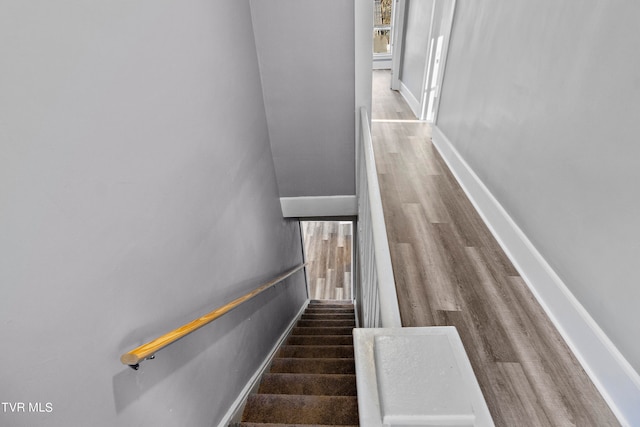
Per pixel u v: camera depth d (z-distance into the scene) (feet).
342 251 22.72
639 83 4.01
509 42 7.16
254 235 7.49
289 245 12.52
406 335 2.23
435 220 8.55
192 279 4.28
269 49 8.00
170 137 3.77
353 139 9.48
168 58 3.74
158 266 3.47
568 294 5.44
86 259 2.45
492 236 7.93
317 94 8.67
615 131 4.38
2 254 1.84
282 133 9.43
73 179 2.34
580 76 5.03
